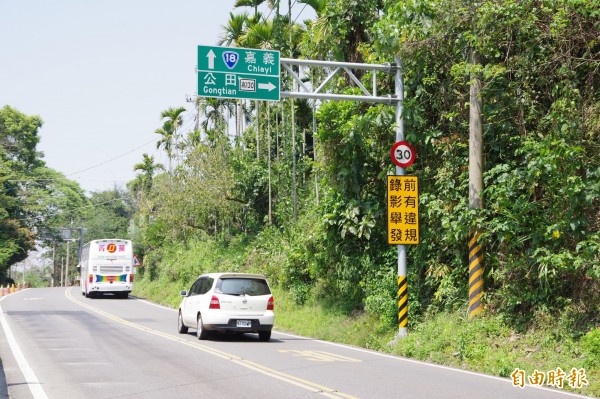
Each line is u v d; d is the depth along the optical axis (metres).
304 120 40.62
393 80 21.52
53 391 11.12
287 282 28.70
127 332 21.92
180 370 13.42
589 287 14.53
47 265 150.00
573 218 14.41
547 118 15.55
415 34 18.39
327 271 25.00
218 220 46.28
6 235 72.38
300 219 34.41
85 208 101.81
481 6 16.55
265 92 18.06
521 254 16.39
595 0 14.59
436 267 18.94
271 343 18.97
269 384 11.69
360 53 24.50
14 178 79.50
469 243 17.23
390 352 17.02
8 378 12.50
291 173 37.12
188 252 48.94
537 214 15.79
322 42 24.91
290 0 34.28
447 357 15.04
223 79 17.83
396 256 20.88
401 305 17.91
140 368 13.74
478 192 17.09
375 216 20.80
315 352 16.77
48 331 22.05
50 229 89.94
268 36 34.66
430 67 19.55
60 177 96.00
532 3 16.27
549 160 14.12
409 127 19.52
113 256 46.75
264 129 42.28
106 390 11.18
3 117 85.75
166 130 63.28
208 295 19.42
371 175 21.70
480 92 16.91
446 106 19.42
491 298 17.11
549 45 15.91
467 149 18.83
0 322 25.56
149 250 60.31
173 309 35.12
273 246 34.31
